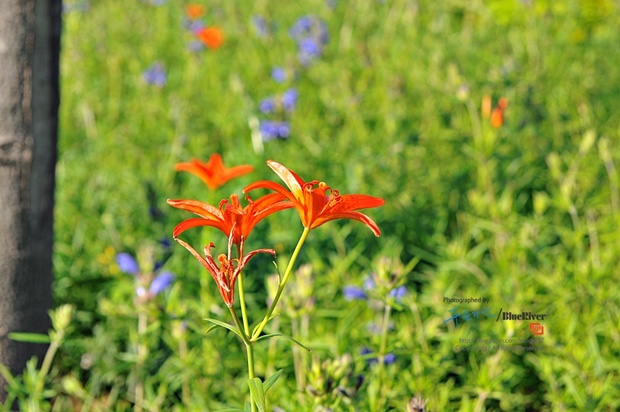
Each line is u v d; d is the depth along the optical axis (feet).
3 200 12.09
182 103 22.97
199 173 12.21
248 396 12.14
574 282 14.08
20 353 12.51
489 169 18.65
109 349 14.23
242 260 7.63
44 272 12.65
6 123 11.88
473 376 12.34
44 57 11.96
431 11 31.55
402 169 19.67
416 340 12.03
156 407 12.51
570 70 25.72
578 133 20.75
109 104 24.30
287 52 28.07
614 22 29.66
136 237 16.92
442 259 16.70
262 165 19.34
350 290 13.66
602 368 12.31
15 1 11.63
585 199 16.99
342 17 32.58
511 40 27.68
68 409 13.75
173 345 13.00
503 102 17.49
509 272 14.99
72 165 20.26
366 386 11.66
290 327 13.39
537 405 13.67
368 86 25.38
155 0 33.19
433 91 23.44
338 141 21.26
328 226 16.42
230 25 31.07
